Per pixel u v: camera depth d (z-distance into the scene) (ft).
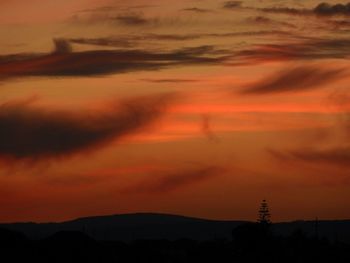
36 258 610.24
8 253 606.14
